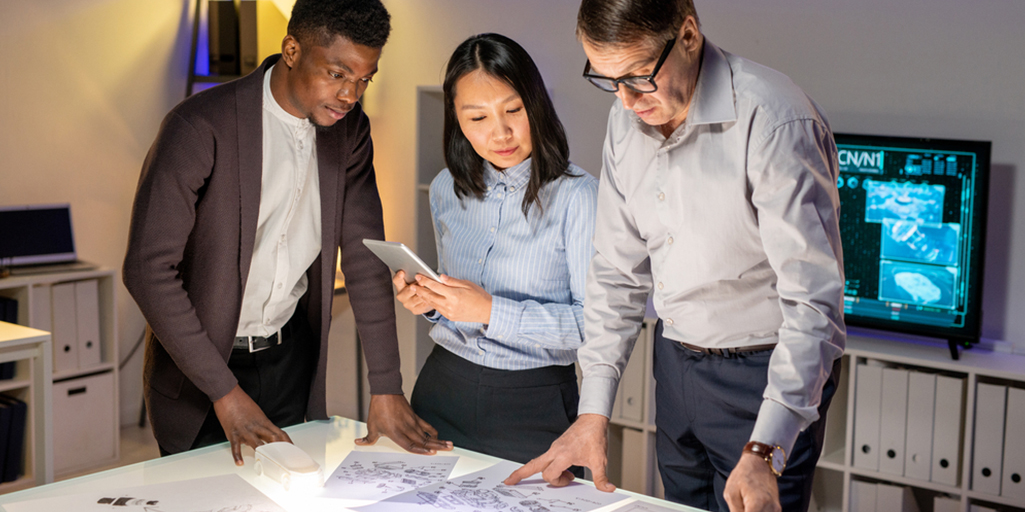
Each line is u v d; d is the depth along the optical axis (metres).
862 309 2.88
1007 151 2.76
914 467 2.67
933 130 2.87
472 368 1.69
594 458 1.31
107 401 3.63
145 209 1.42
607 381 1.42
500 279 1.70
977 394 2.55
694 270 1.37
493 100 1.57
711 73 1.26
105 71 3.85
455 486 1.26
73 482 1.24
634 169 1.41
